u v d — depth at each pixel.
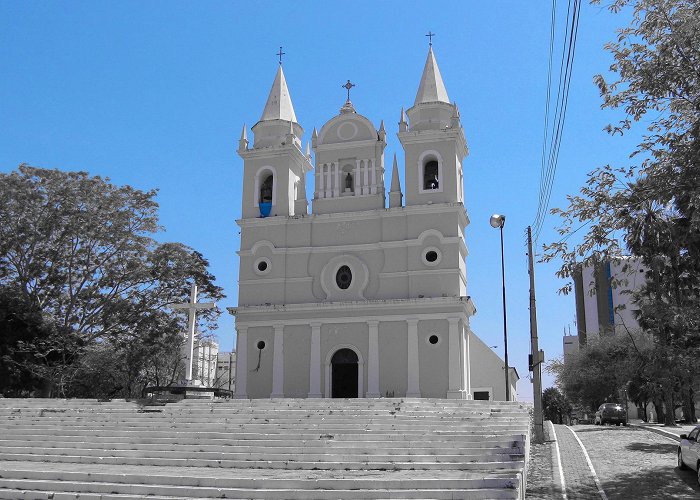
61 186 44.81
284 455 18.42
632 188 16.33
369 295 37.81
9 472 16.64
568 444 24.84
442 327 36.09
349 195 39.56
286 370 37.62
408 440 19.80
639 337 52.22
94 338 46.75
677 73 15.53
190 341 33.12
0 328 41.66
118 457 19.77
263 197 41.31
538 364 25.39
